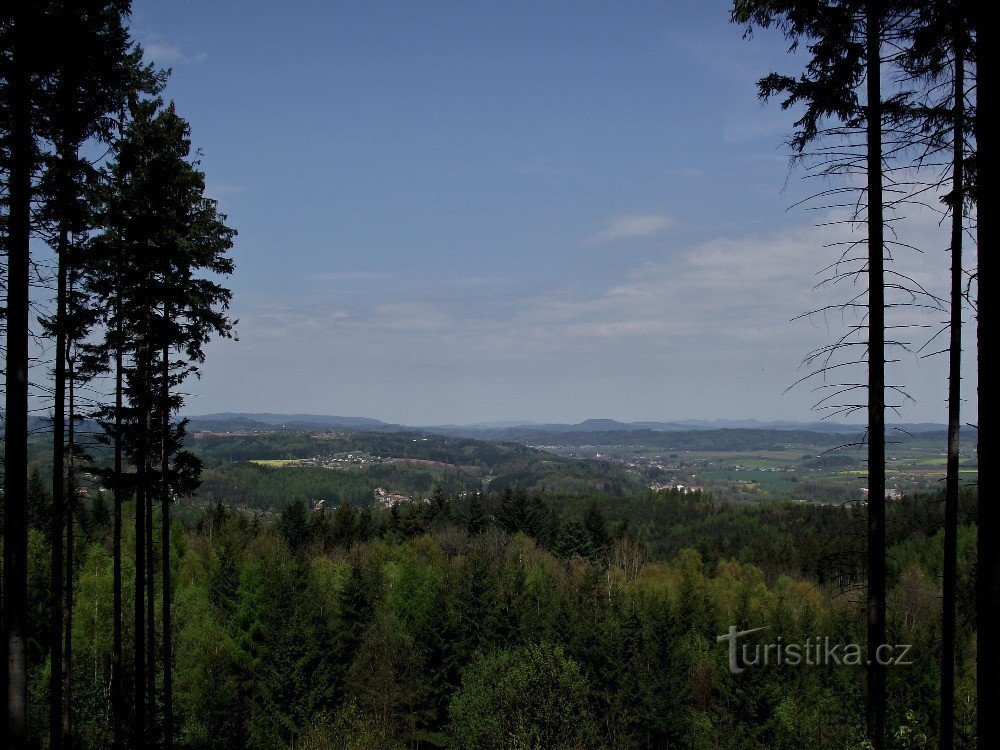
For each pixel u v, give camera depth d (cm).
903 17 1197
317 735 3528
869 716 1298
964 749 2656
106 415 2203
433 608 4797
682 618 5344
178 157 2316
